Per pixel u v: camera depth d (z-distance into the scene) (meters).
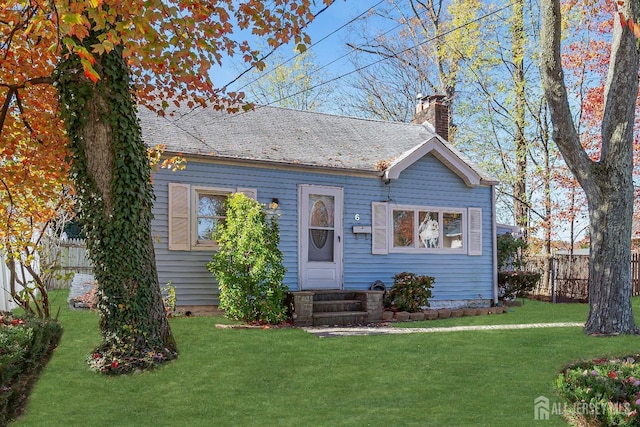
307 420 5.36
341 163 13.54
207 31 7.09
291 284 12.84
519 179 23.69
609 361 5.79
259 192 12.62
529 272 16.59
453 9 23.44
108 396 6.16
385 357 8.11
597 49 19.91
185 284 11.79
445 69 27.50
